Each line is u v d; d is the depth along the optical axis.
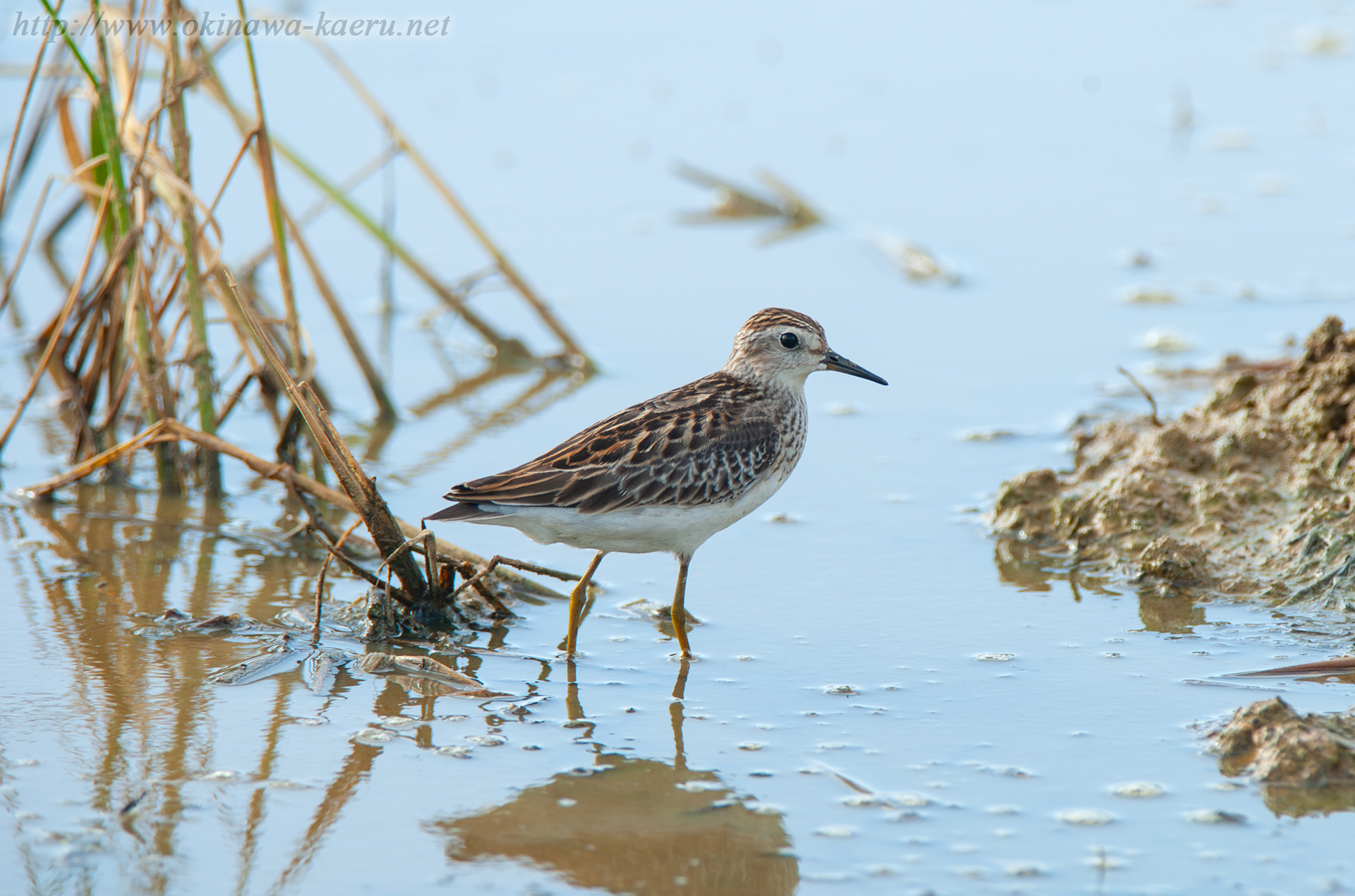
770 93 24.36
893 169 21.72
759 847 7.61
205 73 12.82
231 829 7.73
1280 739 8.23
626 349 16.75
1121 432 13.14
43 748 8.54
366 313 17.83
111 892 7.13
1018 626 10.50
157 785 8.14
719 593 11.28
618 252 19.41
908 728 8.94
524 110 23.52
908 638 10.34
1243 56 25.44
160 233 12.98
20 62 21.03
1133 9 27.97
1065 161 21.77
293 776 8.30
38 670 9.64
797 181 21.33
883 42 26.56
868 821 7.84
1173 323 16.73
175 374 15.27
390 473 13.71
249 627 10.47
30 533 12.27
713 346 16.72
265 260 17.61
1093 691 9.37
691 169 21.45
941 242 19.38
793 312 11.22
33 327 17.16
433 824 7.84
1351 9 27.50
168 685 9.48
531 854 7.56
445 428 14.95
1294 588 10.77
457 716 9.17
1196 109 23.22
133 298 12.90
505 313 17.70
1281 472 11.88
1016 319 17.19
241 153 12.45
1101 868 7.32
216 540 12.24
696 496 10.21
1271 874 7.22
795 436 11.09
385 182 20.58
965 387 15.55
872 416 15.03
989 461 13.81
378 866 7.42
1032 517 12.30
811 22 27.38
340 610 10.71
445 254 18.95
